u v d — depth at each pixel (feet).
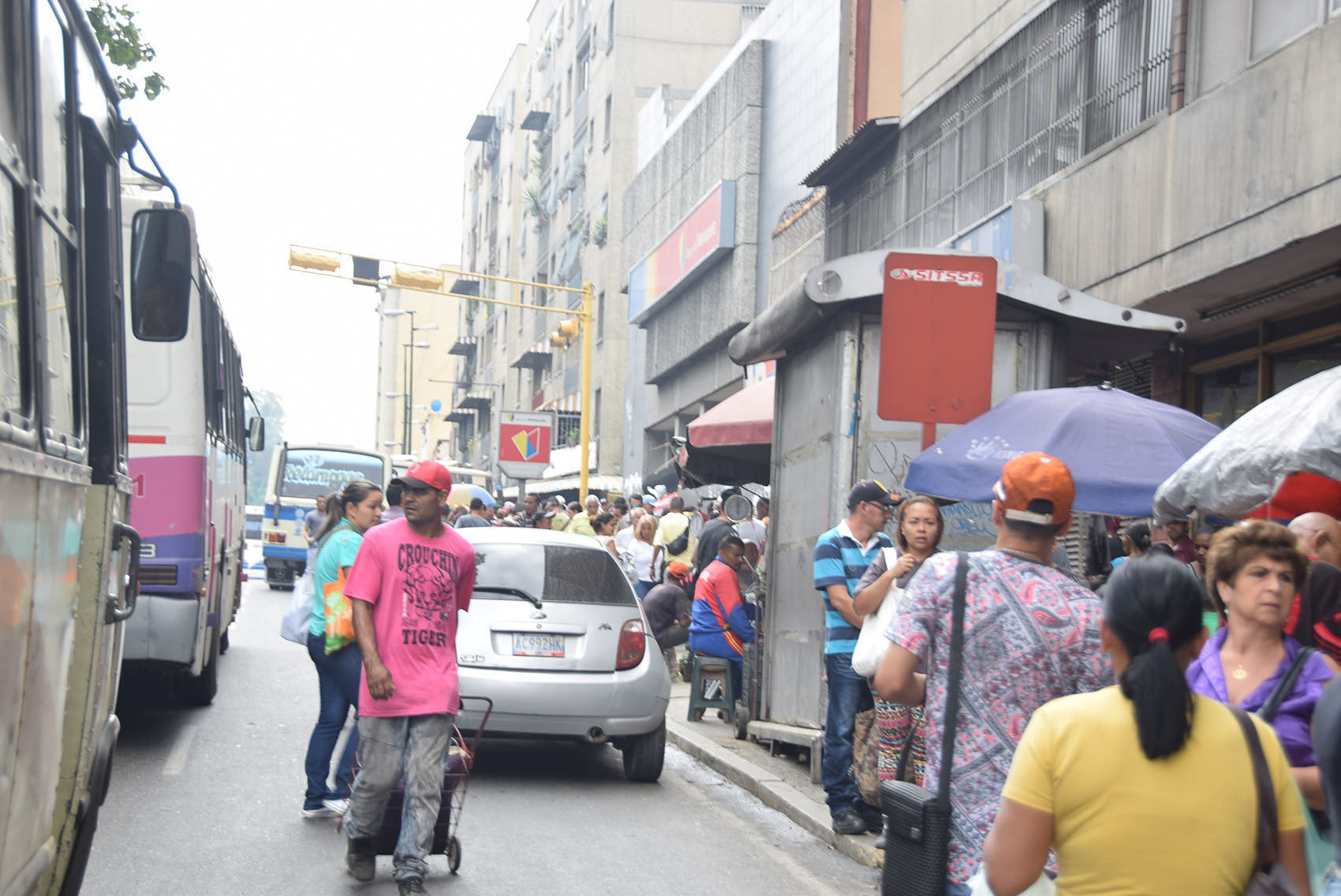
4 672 10.52
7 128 11.07
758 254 104.99
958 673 12.57
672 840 26.37
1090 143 49.78
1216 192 40.32
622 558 64.03
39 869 12.49
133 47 38.88
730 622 41.39
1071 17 51.85
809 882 23.50
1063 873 9.43
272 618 76.79
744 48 106.83
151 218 18.04
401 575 21.17
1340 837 8.69
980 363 25.18
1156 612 9.52
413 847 20.76
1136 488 25.31
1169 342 33.37
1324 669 14.15
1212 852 9.10
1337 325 40.50
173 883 21.76
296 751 34.19
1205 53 41.98
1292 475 22.80
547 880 22.90
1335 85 35.14
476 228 276.41
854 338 31.22
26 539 11.35
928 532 21.99
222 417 42.27
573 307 173.27
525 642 31.17
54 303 13.11
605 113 162.09
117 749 33.45
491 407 239.91
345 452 107.45
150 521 33.88
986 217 57.06
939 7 65.00
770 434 40.55
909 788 12.67
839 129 84.84
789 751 35.27
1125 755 9.26
